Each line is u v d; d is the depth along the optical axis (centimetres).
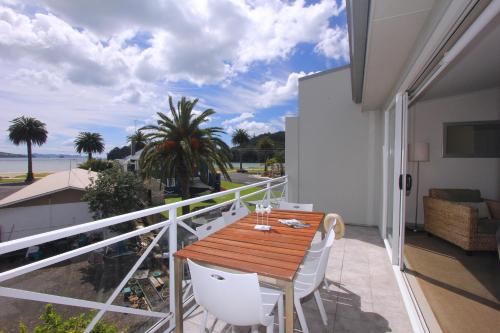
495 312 211
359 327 196
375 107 455
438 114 455
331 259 329
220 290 138
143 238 609
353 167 499
